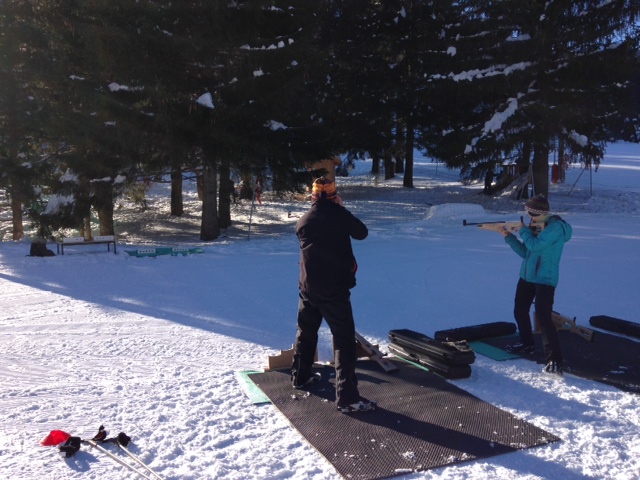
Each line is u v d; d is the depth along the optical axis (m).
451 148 20.28
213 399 4.59
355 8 20.84
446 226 16.30
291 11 15.52
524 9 18.56
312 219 4.44
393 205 23.91
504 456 3.66
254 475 3.42
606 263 10.77
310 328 4.72
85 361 5.59
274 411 4.38
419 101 21.64
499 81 19.06
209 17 14.34
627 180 31.03
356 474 3.39
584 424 4.14
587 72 18.64
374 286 9.06
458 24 20.84
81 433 4.01
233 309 7.70
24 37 14.84
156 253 12.49
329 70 19.23
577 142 20.45
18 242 16.03
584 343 6.02
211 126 14.44
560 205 21.59
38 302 8.12
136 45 13.61
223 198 19.95
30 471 3.47
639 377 5.00
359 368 5.30
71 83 14.84
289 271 10.40
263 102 14.83
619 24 18.11
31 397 4.67
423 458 3.60
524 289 5.60
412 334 5.62
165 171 17.69
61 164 16.88
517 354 5.72
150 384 4.95
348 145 22.55
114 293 8.71
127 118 13.84
